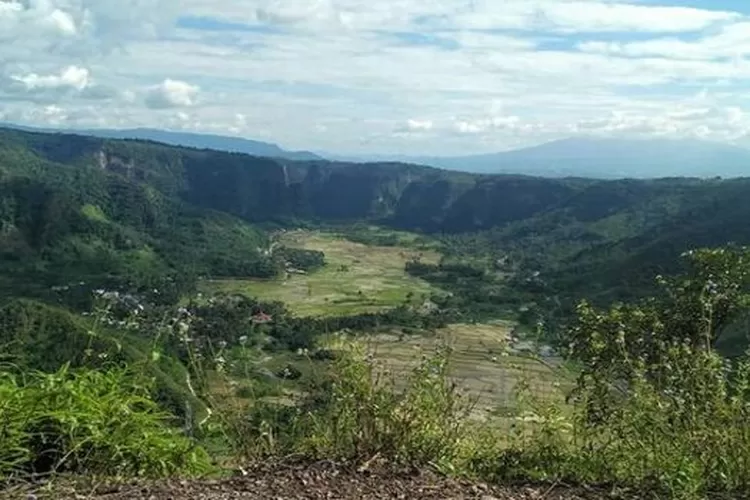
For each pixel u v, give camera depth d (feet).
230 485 11.25
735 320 19.81
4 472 10.84
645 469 12.53
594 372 14.37
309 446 12.66
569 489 12.25
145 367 12.76
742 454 12.23
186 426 12.42
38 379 11.98
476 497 11.43
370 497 11.09
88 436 11.43
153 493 10.69
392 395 12.92
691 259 21.79
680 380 13.17
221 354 13.62
